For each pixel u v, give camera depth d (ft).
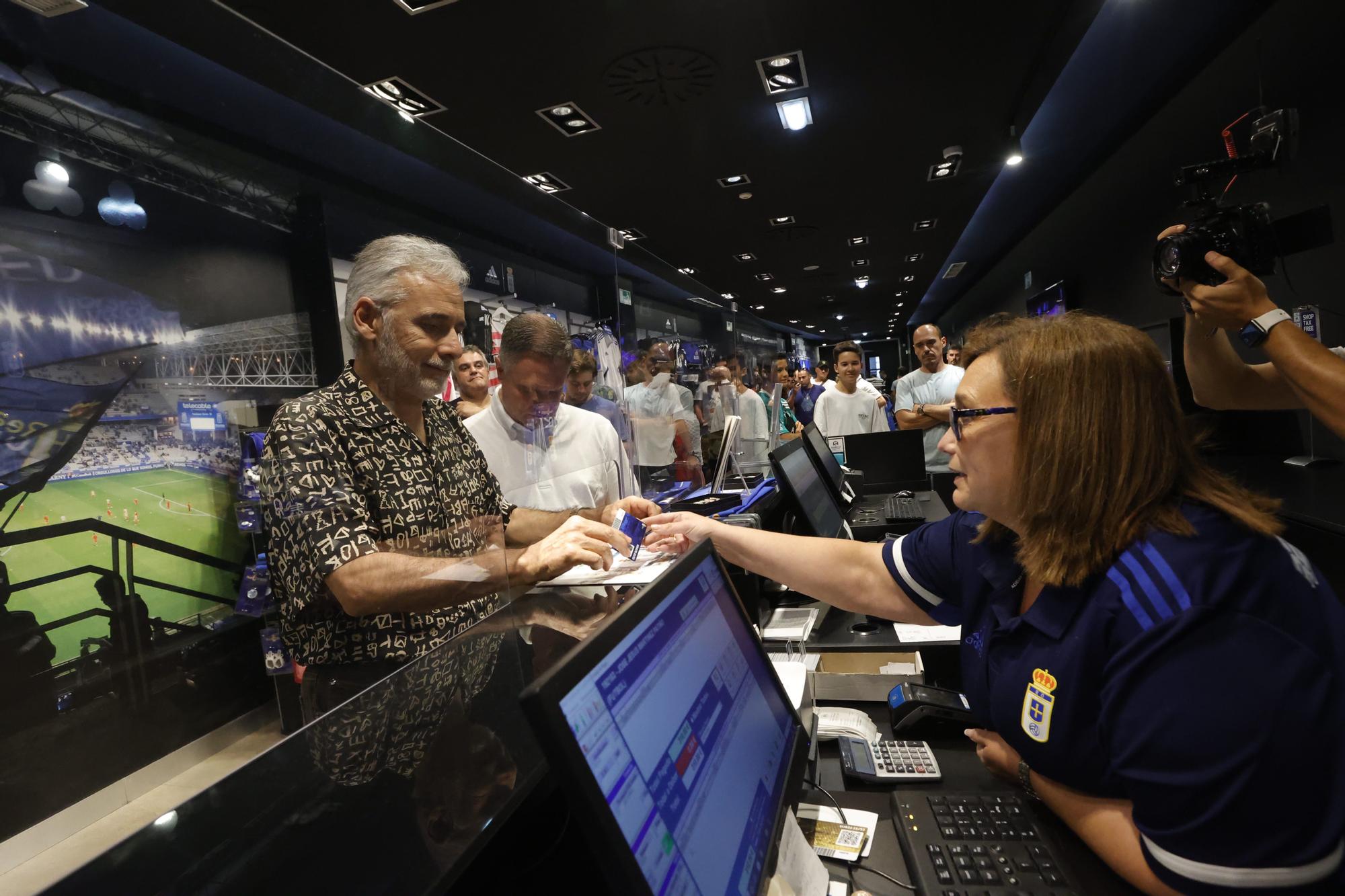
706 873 1.58
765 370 15.23
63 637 3.63
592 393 5.83
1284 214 12.67
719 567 2.66
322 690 2.94
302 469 2.86
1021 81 14.42
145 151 3.95
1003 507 2.72
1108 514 2.33
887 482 12.97
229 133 3.87
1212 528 2.27
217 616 4.56
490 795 1.84
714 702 2.05
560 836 2.20
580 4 10.81
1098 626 2.30
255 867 1.52
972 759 3.34
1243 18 12.80
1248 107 13.21
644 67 12.84
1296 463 12.19
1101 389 2.34
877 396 15.64
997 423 2.58
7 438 3.81
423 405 3.73
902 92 14.67
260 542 4.98
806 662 4.64
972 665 3.10
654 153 16.87
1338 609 2.22
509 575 3.32
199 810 1.73
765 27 11.90
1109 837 2.30
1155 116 16.89
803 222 24.12
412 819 1.70
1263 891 1.89
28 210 3.92
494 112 14.17
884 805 3.01
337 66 12.06
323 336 4.46
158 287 4.62
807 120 15.60
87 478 4.15
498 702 2.33
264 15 10.44
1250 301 4.09
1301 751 1.88
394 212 4.22
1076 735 2.39
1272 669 1.95
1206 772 1.93
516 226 5.00
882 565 3.76
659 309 8.16
